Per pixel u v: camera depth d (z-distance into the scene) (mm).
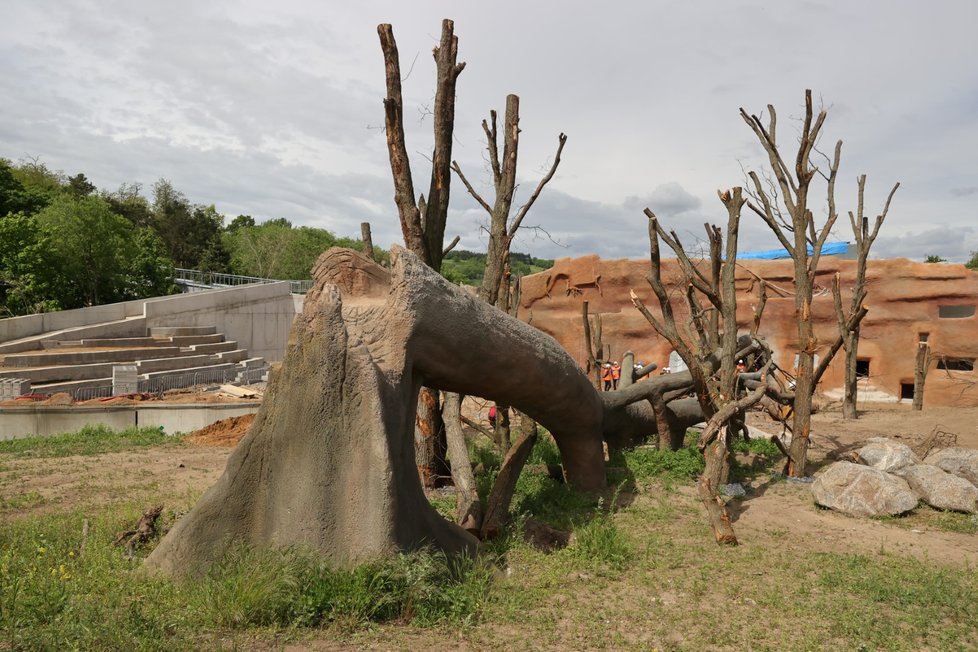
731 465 13016
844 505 10234
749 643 5734
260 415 6621
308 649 5117
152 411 19922
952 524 9680
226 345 39375
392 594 5941
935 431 15641
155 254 50281
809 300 12664
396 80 9977
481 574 6973
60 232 40844
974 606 6605
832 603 6621
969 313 26000
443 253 11188
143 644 4750
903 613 6449
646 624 6109
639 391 13141
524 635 5734
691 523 9570
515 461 9492
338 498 6402
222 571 6062
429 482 10930
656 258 11141
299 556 6098
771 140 12797
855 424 19672
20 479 11297
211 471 12242
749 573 7547
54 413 19359
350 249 7402
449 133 10898
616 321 30031
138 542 7383
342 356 6531
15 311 39625
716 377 13727
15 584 5480
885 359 26734
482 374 8016
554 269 31859
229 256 70562
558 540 8773
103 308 37656
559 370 9117
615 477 12125
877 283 26828
